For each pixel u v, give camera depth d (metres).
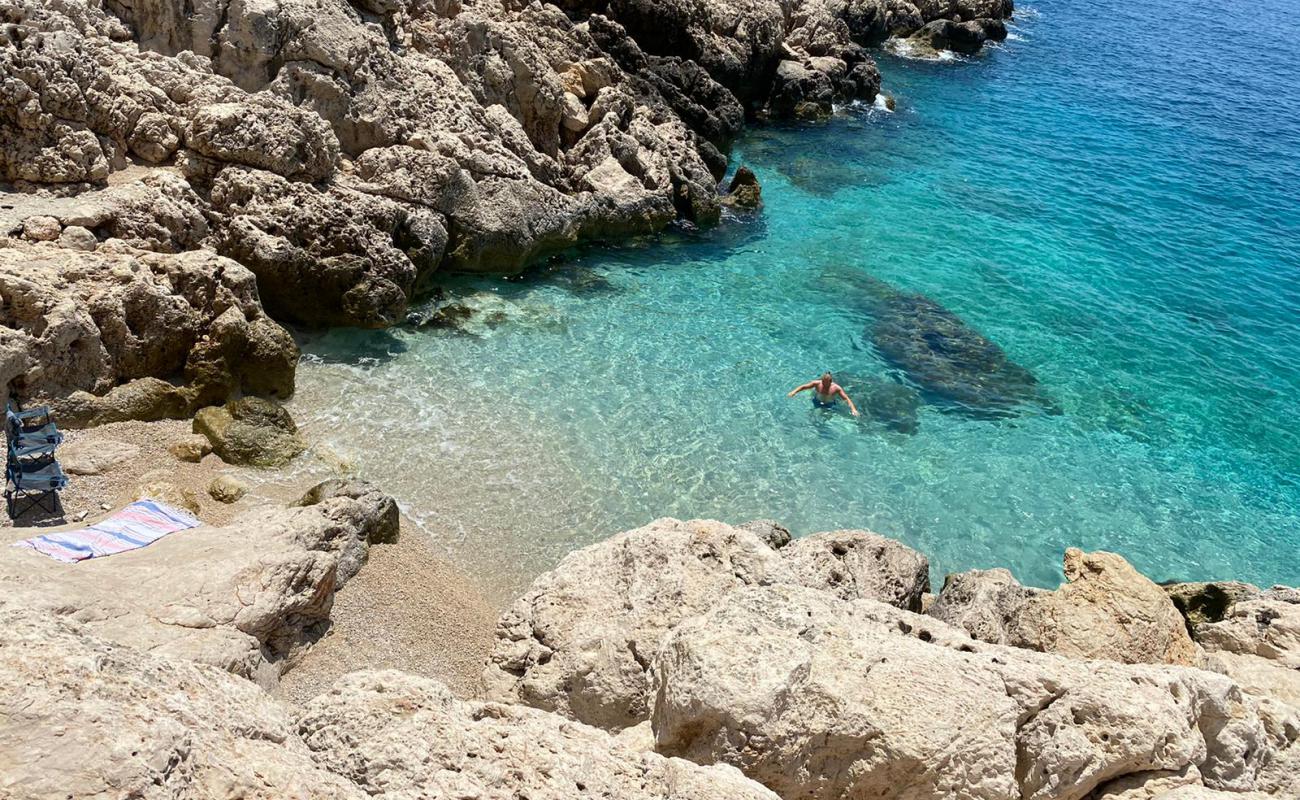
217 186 22.41
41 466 15.09
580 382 23.27
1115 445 24.30
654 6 39.38
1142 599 14.38
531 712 9.08
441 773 7.55
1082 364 27.78
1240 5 94.88
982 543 20.31
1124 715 9.62
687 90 39.34
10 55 20.20
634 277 29.30
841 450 22.48
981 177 41.91
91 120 21.72
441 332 24.41
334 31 26.11
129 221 20.36
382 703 8.29
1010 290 31.72
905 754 9.22
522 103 31.39
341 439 19.75
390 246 23.80
